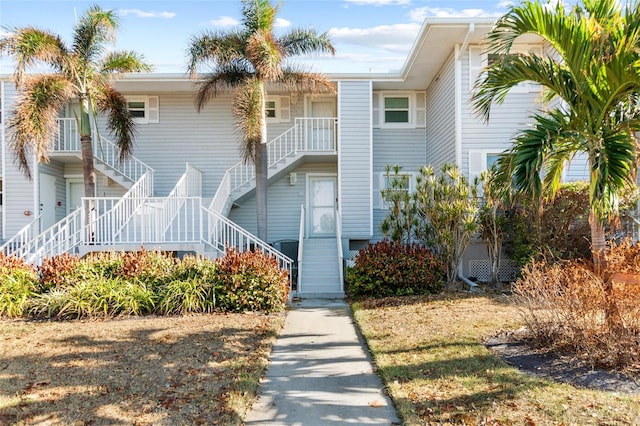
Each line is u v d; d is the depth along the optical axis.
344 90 14.02
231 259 8.58
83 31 11.44
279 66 11.18
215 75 12.09
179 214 10.64
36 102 10.49
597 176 5.09
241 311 8.23
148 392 4.34
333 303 9.42
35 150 10.80
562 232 9.84
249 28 11.69
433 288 9.74
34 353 5.67
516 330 6.15
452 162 12.15
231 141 14.95
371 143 14.02
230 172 13.92
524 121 11.65
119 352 5.68
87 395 4.28
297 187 15.34
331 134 14.30
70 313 7.80
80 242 10.08
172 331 6.77
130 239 10.78
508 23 5.51
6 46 10.27
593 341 4.71
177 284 8.27
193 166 13.82
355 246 14.37
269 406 4.07
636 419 3.46
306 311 8.55
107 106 12.44
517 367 4.75
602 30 5.00
